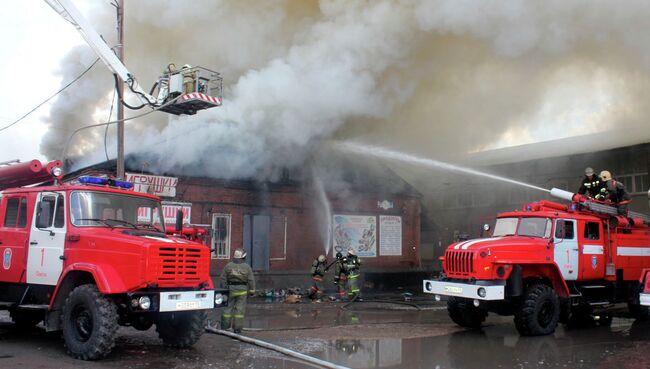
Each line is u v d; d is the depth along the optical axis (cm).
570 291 955
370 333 857
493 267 844
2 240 753
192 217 1448
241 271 833
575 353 712
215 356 665
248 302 1302
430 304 1314
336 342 770
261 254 1578
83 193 705
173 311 651
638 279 1036
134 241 627
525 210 1009
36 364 593
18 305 710
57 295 659
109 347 610
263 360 645
